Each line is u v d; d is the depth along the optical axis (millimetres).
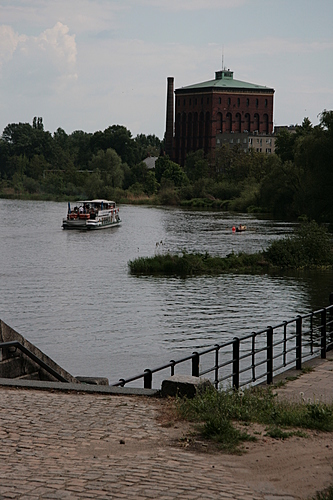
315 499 6051
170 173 183250
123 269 51812
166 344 28344
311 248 55719
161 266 51219
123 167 193625
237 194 154250
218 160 186625
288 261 54188
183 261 51500
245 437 7820
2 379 10242
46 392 9719
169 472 6562
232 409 8836
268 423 8648
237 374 12039
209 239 74250
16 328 31109
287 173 99625
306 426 8555
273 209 102000
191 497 5883
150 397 9578
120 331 30641
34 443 7340
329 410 9227
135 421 8328
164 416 8586
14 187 184875
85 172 191500
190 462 6930
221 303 37656
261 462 7066
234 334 30188
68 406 8898
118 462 6805
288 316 34156
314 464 7039
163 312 35000
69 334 29969
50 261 55906
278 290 42375
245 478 6586
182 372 23859
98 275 48312
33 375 11359
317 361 15047
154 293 40781
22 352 11070
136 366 25062
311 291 42062
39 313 34438
